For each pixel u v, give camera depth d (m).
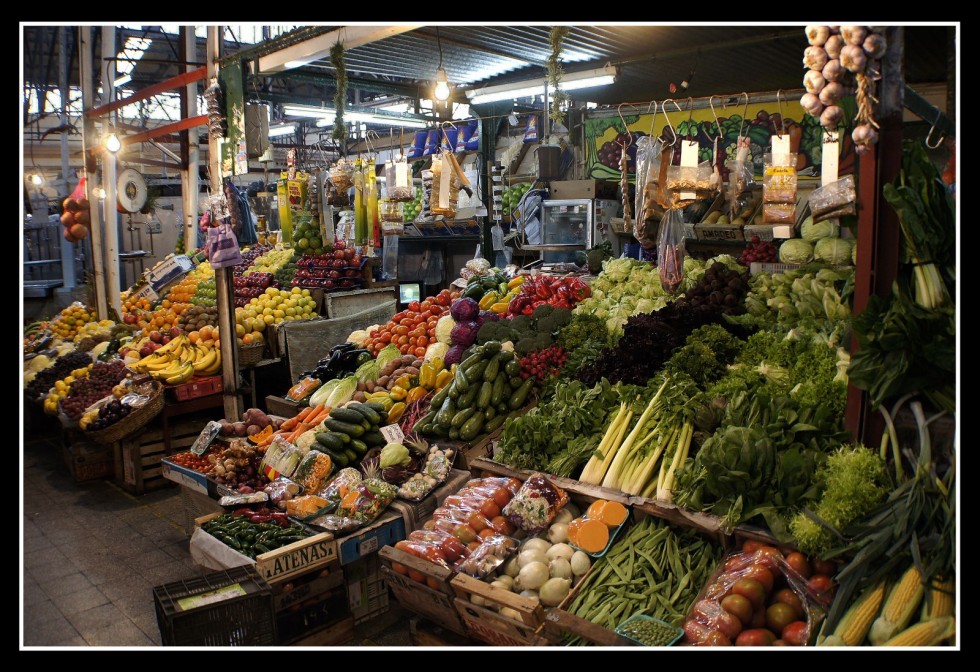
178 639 3.21
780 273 5.51
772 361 4.14
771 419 3.57
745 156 5.82
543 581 3.44
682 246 5.30
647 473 3.74
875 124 3.06
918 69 8.11
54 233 17.81
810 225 5.59
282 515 4.29
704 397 3.94
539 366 5.08
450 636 3.79
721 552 3.38
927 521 2.82
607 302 5.98
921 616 2.68
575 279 6.63
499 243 9.97
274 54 5.73
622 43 7.00
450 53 7.27
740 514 3.27
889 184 3.07
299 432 5.33
